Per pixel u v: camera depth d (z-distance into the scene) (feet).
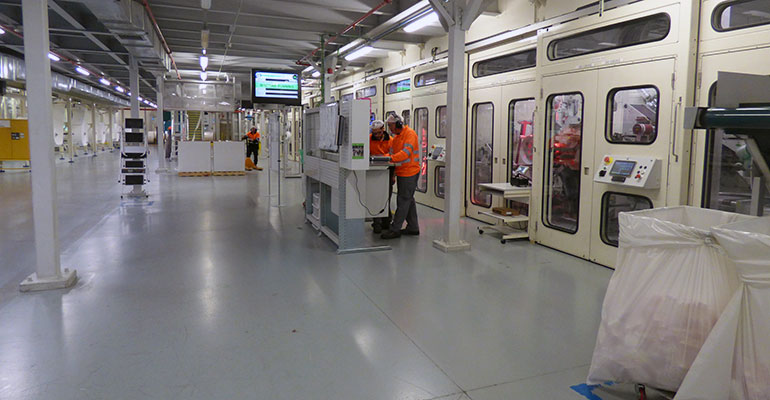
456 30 16.53
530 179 19.51
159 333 10.16
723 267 6.43
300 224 22.00
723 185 12.73
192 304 11.86
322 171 19.07
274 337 10.03
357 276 14.26
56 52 34.71
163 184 36.19
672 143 13.00
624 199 16.10
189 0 21.81
